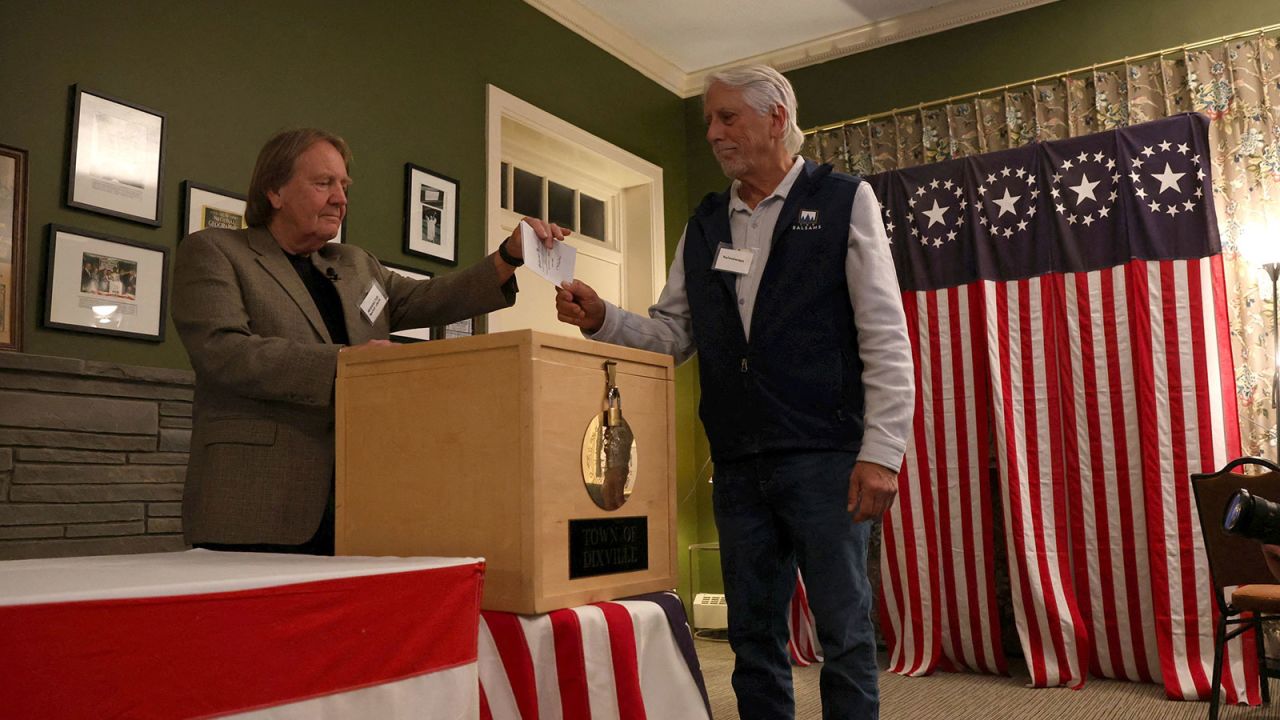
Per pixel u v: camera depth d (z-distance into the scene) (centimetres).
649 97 527
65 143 264
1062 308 413
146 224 280
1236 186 405
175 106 293
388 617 85
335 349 132
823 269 155
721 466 162
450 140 398
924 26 487
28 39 259
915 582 429
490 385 111
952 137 469
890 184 459
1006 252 427
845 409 153
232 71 311
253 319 157
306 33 339
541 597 106
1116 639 389
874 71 503
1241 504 109
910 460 438
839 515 148
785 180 163
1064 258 415
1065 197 418
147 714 67
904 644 429
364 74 361
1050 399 411
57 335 257
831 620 146
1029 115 458
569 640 105
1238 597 303
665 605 122
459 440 113
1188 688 358
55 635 63
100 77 274
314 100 339
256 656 74
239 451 150
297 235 170
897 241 455
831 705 145
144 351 277
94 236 267
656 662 118
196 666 70
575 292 161
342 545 123
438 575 92
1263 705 344
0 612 60
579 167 495
